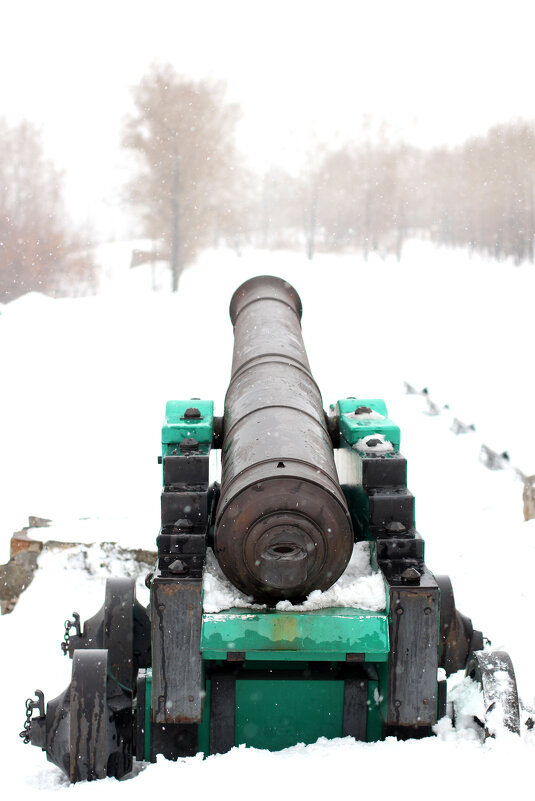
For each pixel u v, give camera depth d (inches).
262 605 172.4
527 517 384.5
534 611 280.8
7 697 237.5
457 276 1507.1
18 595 312.2
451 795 139.1
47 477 479.2
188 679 167.6
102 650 175.2
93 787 155.1
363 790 142.5
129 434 573.3
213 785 147.0
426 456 522.3
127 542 324.5
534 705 187.6
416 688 169.2
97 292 1779.0
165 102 1704.0
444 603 204.5
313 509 165.9
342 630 166.7
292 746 173.2
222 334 964.6
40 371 756.6
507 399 677.9
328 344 941.8
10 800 157.2
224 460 195.6
